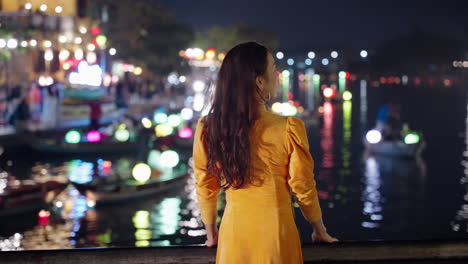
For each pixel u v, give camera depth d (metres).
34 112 26.14
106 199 12.77
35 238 10.55
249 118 2.68
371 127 32.47
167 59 54.25
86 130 25.12
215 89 2.77
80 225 11.45
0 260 3.23
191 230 11.27
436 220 12.42
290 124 2.67
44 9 27.34
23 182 16.09
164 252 3.21
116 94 34.03
